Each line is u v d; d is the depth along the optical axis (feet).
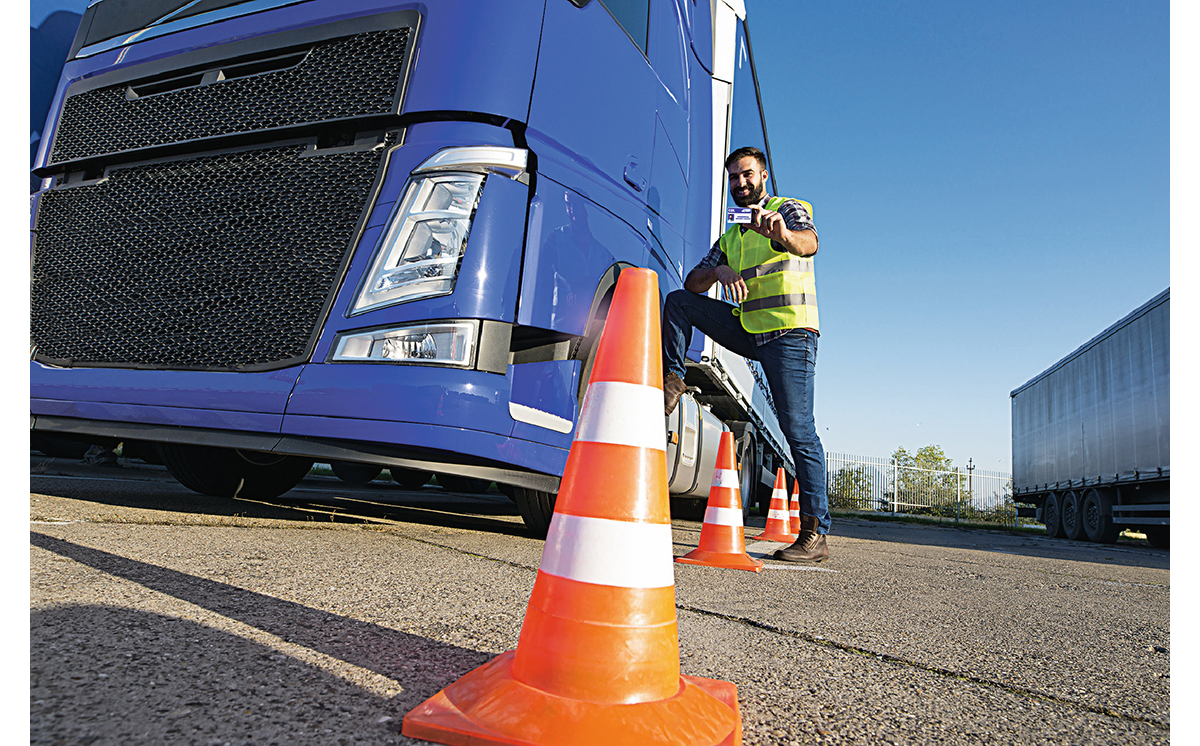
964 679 4.98
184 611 4.60
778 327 11.43
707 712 3.42
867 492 82.48
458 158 8.23
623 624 3.36
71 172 9.78
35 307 9.46
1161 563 21.15
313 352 8.04
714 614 6.40
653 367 3.96
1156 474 30.50
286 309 8.29
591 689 3.24
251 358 8.34
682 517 22.02
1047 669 5.49
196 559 6.31
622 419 3.79
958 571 13.01
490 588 6.48
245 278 8.52
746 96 18.03
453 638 4.72
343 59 8.66
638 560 3.51
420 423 7.64
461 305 7.94
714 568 9.82
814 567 11.07
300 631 4.49
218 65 9.13
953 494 83.92
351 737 3.01
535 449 8.59
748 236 11.87
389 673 3.90
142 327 8.89
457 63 8.36
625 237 10.56
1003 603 8.98
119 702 3.10
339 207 8.36
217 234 8.75
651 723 3.14
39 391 9.09
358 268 8.10
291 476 13.12
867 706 4.16
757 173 11.78
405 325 7.91
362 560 7.24
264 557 6.81
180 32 9.43
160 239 9.01
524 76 8.73
